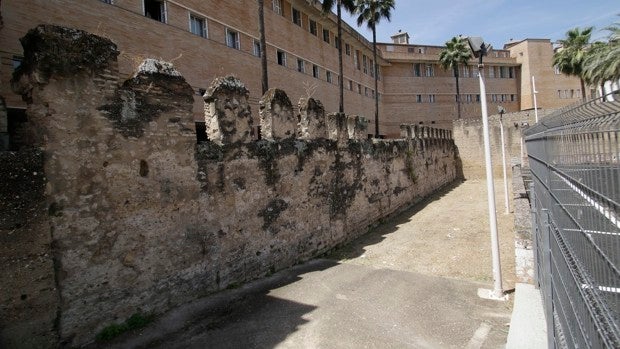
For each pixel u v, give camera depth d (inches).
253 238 314.2
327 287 289.4
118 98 217.9
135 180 225.1
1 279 166.4
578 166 94.0
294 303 257.8
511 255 369.1
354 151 488.7
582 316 97.4
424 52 1760.6
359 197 497.4
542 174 179.5
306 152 388.5
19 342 171.5
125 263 218.2
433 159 908.6
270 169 336.5
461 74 1785.2
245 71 783.1
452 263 352.5
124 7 528.1
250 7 817.5
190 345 201.3
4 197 168.4
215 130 289.3
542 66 1804.9
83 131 199.6
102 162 208.1
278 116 354.3
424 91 1727.4
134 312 222.4
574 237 103.8
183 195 255.0
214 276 276.8
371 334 213.8
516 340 172.6
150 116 235.8
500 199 741.9
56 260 186.4
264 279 313.1
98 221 205.2
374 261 371.9
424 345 201.8
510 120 1138.7
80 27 467.2
